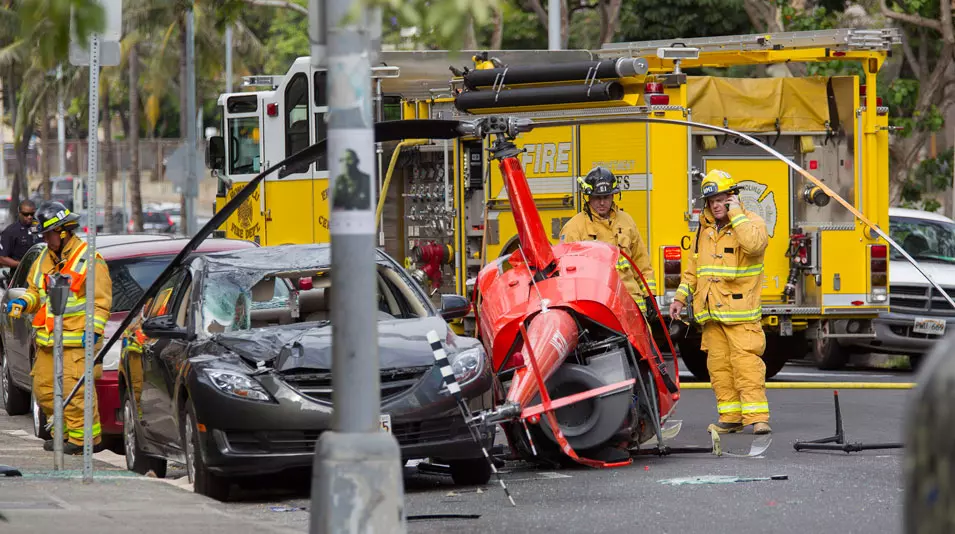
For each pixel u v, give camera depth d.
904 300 46.12
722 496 22.20
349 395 15.43
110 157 160.25
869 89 41.09
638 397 26.77
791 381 42.69
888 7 63.94
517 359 25.19
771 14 63.00
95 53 23.88
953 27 58.06
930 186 66.00
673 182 38.88
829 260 41.06
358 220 15.45
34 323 31.52
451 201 44.00
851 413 33.69
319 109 47.81
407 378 23.69
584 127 39.66
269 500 23.88
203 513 20.39
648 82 38.59
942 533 10.05
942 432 10.10
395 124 26.28
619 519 20.47
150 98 169.00
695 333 41.19
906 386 33.91
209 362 23.78
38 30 14.74
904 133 59.44
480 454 23.78
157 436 26.95
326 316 27.19
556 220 40.22
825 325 41.47
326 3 15.59
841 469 24.89
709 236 30.67
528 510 21.58
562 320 25.70
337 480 15.16
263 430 22.94
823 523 19.72
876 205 41.38
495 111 40.84
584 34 108.75
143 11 133.38
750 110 40.50
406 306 26.52
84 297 31.09
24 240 53.41
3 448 32.75
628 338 26.38
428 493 23.89
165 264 35.34
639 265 32.16
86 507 20.84
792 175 40.94
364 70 15.55
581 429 25.83
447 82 45.81
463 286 43.16
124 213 128.50
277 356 23.64
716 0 80.19
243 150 51.81
